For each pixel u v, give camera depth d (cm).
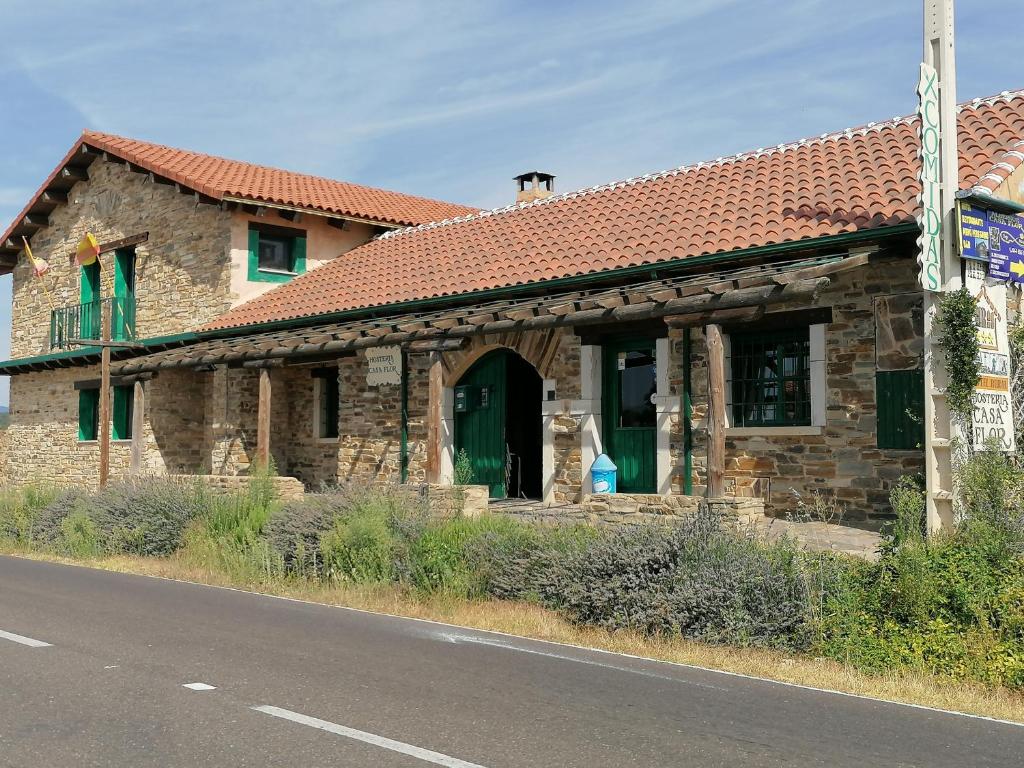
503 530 1100
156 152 2352
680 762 491
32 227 2788
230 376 2167
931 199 996
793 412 1322
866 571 862
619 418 1536
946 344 986
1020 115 1357
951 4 1013
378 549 1127
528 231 1836
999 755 523
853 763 498
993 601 785
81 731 530
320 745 507
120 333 2441
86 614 922
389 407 1852
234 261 2144
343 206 2264
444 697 616
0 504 1783
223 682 646
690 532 929
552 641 848
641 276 1420
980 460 945
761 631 823
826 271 1091
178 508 1445
